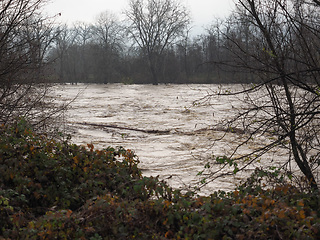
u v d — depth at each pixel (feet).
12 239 18.21
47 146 28.17
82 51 277.03
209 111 86.89
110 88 186.70
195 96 130.62
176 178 40.42
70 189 25.27
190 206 21.09
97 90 169.78
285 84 25.95
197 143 57.36
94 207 20.26
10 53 37.47
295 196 21.53
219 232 18.52
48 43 41.32
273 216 18.45
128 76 247.29
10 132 28.94
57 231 18.31
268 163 43.14
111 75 248.32
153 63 229.25
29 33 38.70
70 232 18.35
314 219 18.48
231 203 20.99
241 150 50.93
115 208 20.34
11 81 37.83
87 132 65.62
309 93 25.95
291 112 25.40
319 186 28.55
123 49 249.14
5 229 18.98
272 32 25.48
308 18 24.99
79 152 27.63
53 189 24.20
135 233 19.21
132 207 20.80
